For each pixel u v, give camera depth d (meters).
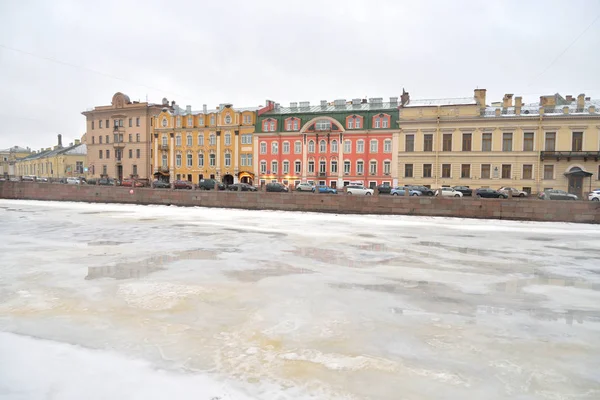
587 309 8.63
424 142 51.69
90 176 76.00
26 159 104.31
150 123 70.19
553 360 6.18
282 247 15.63
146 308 8.28
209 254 14.04
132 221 24.22
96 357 6.03
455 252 15.18
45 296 9.01
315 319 7.79
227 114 62.28
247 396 5.02
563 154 46.03
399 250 15.39
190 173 65.38
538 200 26.56
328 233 19.80
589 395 5.19
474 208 27.80
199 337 6.83
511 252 15.38
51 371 5.59
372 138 54.12
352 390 5.21
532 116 47.16
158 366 5.78
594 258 14.33
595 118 45.16
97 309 8.18
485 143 49.47
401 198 29.55
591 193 33.75
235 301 8.80
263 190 34.84
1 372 5.54
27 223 22.73
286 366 5.84
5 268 11.64
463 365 5.98
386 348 6.52
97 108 74.75
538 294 9.71
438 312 8.32
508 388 5.34
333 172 56.25
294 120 58.22
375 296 9.34
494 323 7.73
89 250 14.54
